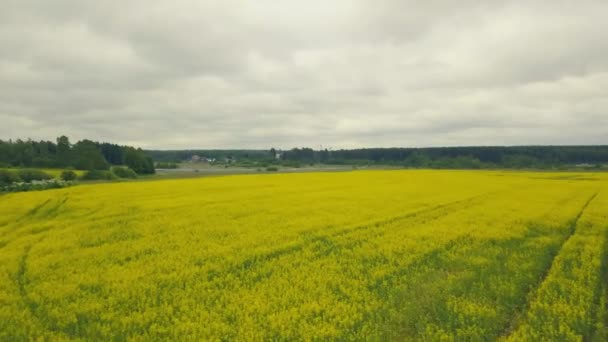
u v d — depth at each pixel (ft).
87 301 35.22
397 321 31.24
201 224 66.44
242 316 32.40
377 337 28.58
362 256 48.65
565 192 117.29
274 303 34.58
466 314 32.04
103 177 218.79
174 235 59.00
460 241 55.52
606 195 109.60
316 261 46.42
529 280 39.55
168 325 31.24
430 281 39.60
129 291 37.68
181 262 46.14
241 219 70.44
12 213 78.64
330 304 35.19
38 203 89.51
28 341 28.68
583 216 73.10
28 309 33.04
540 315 32.14
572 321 30.55
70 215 75.31
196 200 93.30
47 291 37.27
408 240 55.16
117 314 33.09
